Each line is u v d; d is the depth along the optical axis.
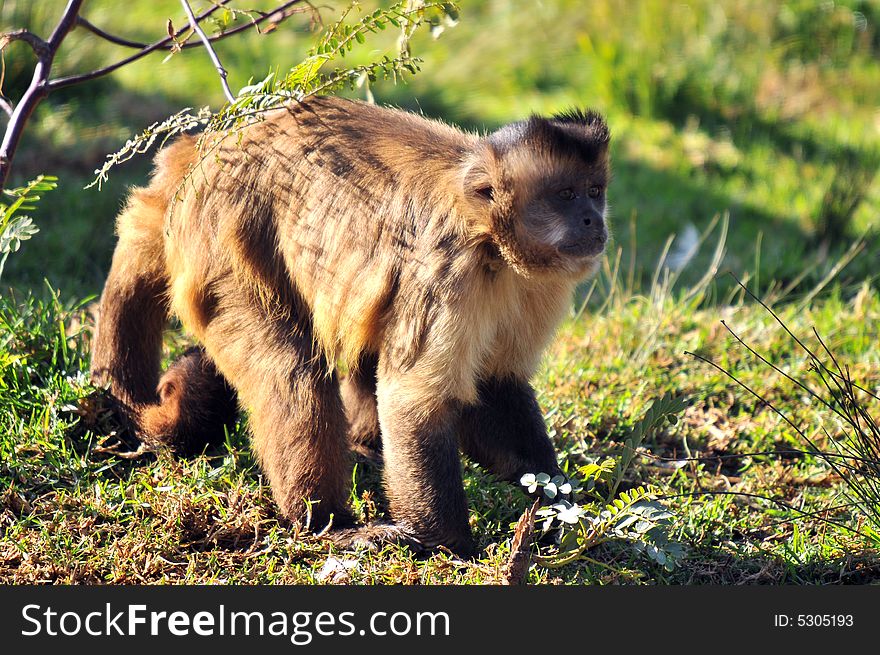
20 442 11.16
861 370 14.07
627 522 9.08
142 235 11.27
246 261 10.58
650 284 17.86
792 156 22.59
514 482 11.05
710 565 10.43
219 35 10.36
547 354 13.15
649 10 26.72
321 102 10.76
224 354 10.80
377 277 10.01
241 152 10.60
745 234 19.52
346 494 10.91
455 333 9.79
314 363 10.55
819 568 10.31
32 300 13.33
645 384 13.71
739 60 25.88
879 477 10.45
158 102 21.80
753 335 15.09
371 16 10.00
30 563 9.74
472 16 27.70
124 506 10.66
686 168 21.97
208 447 11.73
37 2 22.05
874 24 27.08
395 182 10.07
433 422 10.02
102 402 11.60
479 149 9.95
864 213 20.20
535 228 9.89
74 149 19.66
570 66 25.84
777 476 11.98
